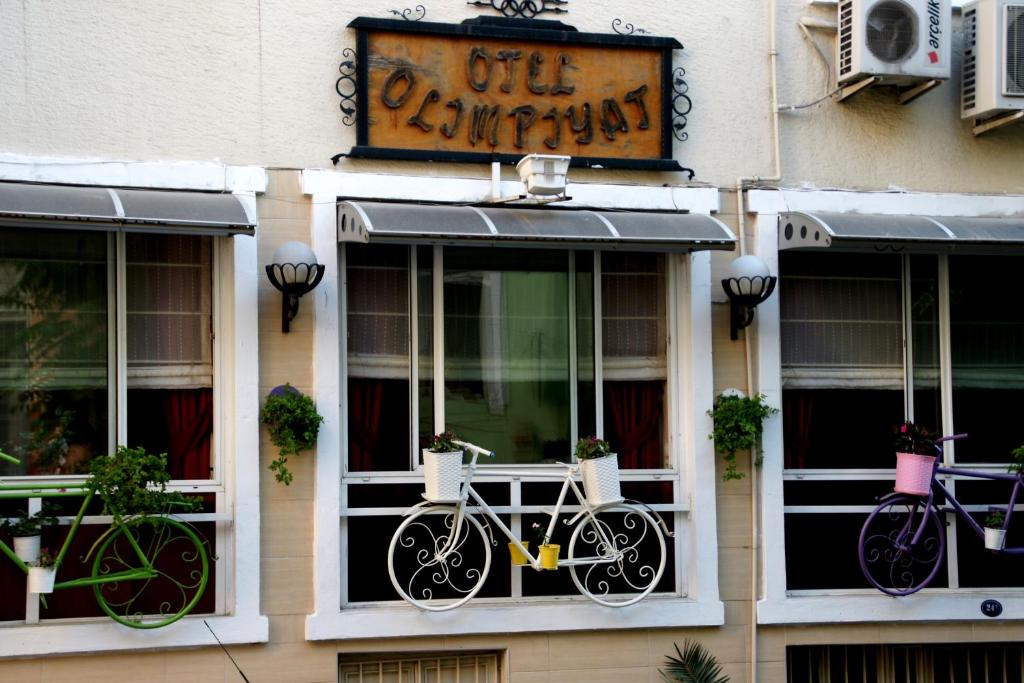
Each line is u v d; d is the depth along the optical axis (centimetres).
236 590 747
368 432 790
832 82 870
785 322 861
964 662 878
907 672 870
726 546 827
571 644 803
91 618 733
